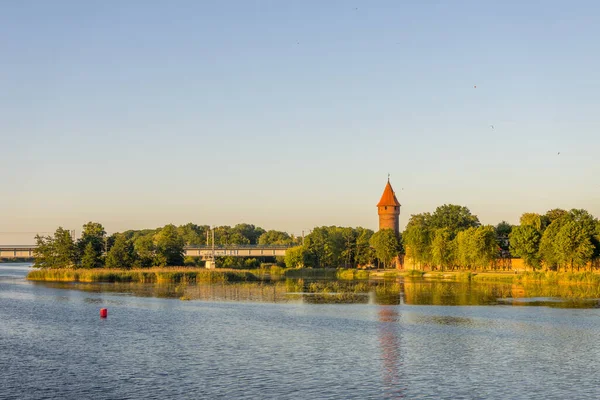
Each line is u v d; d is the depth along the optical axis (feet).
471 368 168.14
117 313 284.41
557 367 169.48
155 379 155.43
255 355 184.44
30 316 273.13
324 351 190.80
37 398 139.03
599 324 247.29
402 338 214.48
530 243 535.60
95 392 143.74
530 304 322.75
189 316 273.33
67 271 533.55
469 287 442.09
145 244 617.21
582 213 558.97
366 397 140.05
